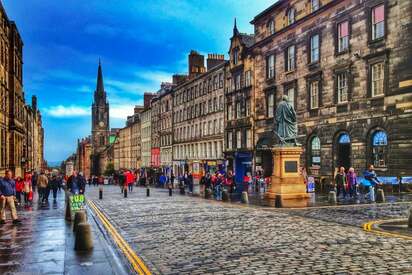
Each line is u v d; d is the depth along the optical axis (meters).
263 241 11.74
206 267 8.95
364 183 28.22
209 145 62.09
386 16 28.61
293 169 25.11
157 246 11.57
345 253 9.88
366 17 30.48
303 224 14.84
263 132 45.75
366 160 30.19
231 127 53.75
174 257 10.08
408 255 9.55
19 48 52.38
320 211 18.70
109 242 12.12
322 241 11.46
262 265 8.95
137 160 107.69
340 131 33.22
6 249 10.94
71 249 10.54
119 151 131.75
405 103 26.95
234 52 53.41
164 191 41.22
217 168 58.00
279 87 42.53
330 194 22.38
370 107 29.91
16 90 48.66
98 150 182.12
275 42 43.25
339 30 33.69
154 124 92.31
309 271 8.34
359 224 14.42
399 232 12.65
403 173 26.97
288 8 41.28
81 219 13.57
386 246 10.60
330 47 34.41
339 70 33.22
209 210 20.56
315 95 36.75
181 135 74.69
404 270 8.24
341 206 20.50
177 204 24.69
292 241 11.59
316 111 36.09
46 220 17.34
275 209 19.91
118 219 17.97
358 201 22.88
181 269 8.86
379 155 29.45
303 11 38.69
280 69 42.38
